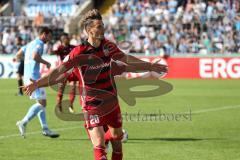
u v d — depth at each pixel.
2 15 106.06
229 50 81.69
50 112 42.47
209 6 87.69
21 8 106.31
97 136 17.70
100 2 105.00
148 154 25.17
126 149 26.45
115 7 96.19
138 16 89.69
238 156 24.61
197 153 25.34
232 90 61.94
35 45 29.30
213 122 36.28
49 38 29.61
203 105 47.22
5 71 83.62
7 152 25.67
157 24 87.62
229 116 39.66
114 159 18.92
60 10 103.69
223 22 84.25
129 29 87.81
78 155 25.00
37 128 33.50
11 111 43.19
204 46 82.62
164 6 93.88
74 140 29.14
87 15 17.52
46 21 97.25
